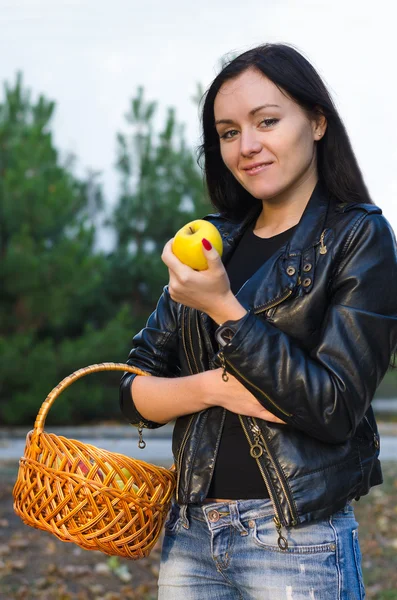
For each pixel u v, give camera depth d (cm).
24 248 1656
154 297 2022
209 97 222
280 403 185
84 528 199
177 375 238
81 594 490
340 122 217
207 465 203
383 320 192
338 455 194
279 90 209
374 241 199
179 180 2127
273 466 192
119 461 203
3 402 1670
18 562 533
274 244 217
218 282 188
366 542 612
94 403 1725
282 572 192
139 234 2105
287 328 198
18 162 1812
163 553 216
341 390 184
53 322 1719
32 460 206
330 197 216
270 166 211
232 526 198
